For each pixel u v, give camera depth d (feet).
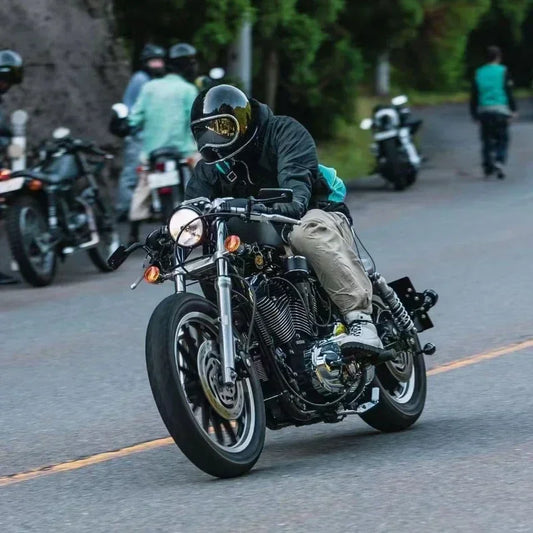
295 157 44.86
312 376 44.65
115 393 59.36
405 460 44.29
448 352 66.33
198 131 44.57
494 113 160.97
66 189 94.73
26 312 82.74
